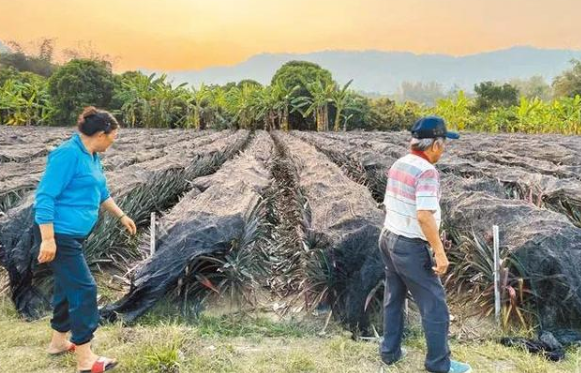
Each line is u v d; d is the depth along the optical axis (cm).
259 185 761
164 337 401
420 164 336
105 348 392
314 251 480
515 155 1328
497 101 5628
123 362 369
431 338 347
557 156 1299
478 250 485
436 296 343
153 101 4141
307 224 593
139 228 732
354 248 452
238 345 412
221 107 4225
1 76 4675
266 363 377
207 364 370
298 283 531
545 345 397
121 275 568
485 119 4538
